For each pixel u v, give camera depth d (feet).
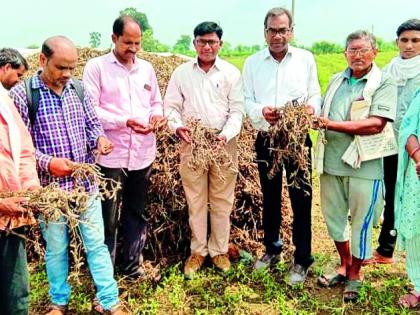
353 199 13.73
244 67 15.01
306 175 13.37
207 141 13.80
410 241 13.26
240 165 17.76
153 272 15.35
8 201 9.26
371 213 13.71
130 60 13.74
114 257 14.58
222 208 15.16
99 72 13.56
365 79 13.21
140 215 14.90
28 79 11.82
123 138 13.79
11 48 15.46
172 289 14.70
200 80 14.24
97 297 12.92
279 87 14.23
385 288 14.74
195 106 14.34
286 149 13.15
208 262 16.15
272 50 14.08
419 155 12.58
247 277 15.14
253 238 17.58
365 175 13.47
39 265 15.69
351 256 14.65
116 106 13.67
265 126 14.28
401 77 15.39
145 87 14.11
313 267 15.93
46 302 13.99
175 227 16.81
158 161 16.81
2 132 9.62
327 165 13.96
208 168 14.56
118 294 14.01
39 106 11.62
